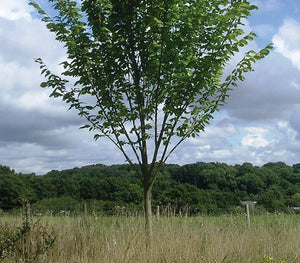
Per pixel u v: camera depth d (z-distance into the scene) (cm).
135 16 564
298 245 631
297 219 941
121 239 524
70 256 495
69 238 541
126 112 574
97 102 589
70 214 730
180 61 551
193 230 614
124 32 573
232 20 552
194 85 556
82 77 580
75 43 559
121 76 583
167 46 550
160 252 499
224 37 559
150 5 550
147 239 536
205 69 546
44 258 478
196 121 590
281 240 654
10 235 528
